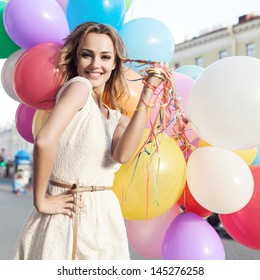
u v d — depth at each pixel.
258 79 2.53
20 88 2.55
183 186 2.77
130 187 2.57
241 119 2.50
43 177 1.78
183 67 3.71
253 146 2.69
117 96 2.43
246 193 2.73
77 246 1.92
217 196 2.70
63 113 1.79
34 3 2.75
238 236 2.99
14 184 17.83
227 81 2.53
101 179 1.98
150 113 2.67
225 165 2.72
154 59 2.99
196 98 2.62
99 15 2.79
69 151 1.90
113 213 2.00
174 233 2.87
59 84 2.47
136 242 3.20
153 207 2.64
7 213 11.10
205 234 2.86
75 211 1.91
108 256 1.98
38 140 1.72
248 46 21.88
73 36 2.10
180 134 2.86
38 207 1.85
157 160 2.58
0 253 6.18
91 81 2.05
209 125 2.58
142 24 3.04
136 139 1.94
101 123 1.97
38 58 2.52
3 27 2.95
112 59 2.11
